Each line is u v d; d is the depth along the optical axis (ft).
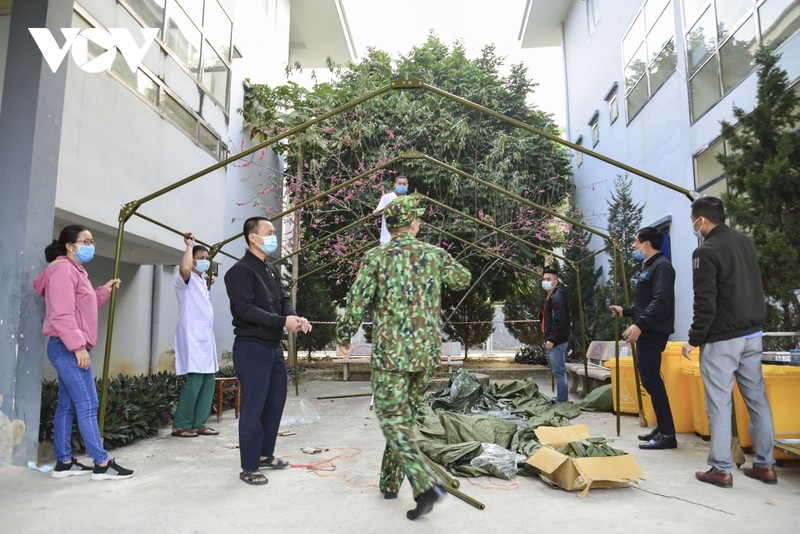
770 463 11.25
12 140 12.53
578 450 11.33
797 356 13.05
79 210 15.28
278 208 43.04
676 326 28.50
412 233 9.71
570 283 37.60
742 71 22.34
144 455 13.98
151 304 26.73
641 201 33.55
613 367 21.08
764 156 16.56
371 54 42.96
